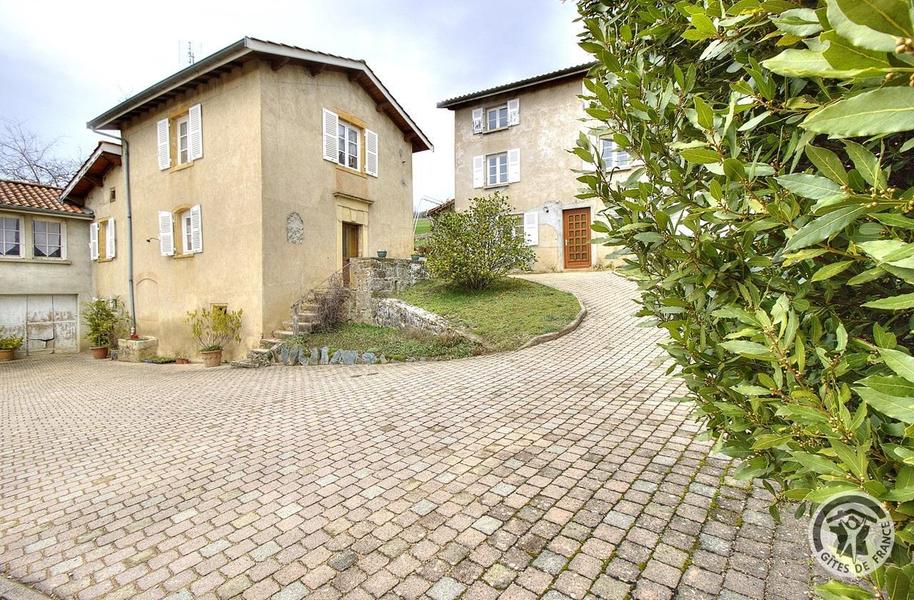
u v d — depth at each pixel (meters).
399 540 2.51
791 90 1.05
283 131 9.66
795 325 0.98
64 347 14.35
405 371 7.06
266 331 9.36
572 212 15.63
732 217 1.07
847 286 1.09
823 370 0.96
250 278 9.45
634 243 1.52
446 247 10.25
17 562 2.60
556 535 2.46
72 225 14.51
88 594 2.26
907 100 0.57
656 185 1.34
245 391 6.79
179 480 3.58
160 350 11.68
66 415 6.21
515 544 2.40
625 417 4.29
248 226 9.44
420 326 8.95
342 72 11.16
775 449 1.25
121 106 10.96
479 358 7.34
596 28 1.51
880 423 0.92
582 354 6.95
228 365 9.55
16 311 13.48
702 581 2.03
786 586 1.96
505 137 16.55
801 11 0.78
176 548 2.61
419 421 4.55
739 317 1.08
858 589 0.80
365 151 11.97
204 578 2.31
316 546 2.52
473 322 8.61
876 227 0.82
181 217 11.05
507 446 3.75
